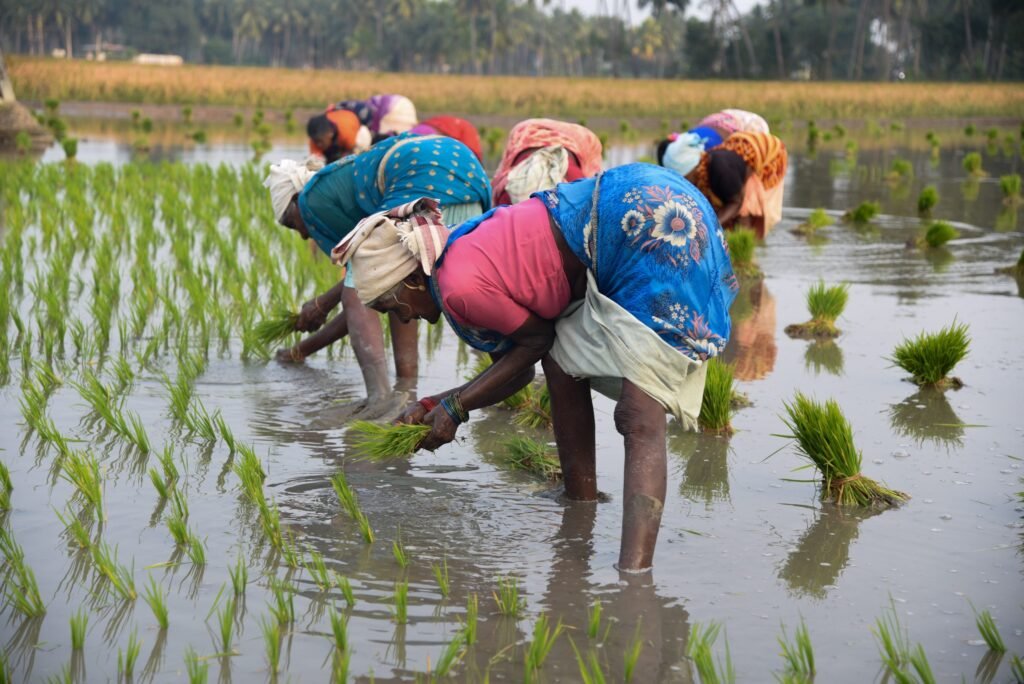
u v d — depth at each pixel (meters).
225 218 14.02
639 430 4.39
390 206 6.31
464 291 4.30
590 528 4.81
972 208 16.80
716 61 87.50
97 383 6.26
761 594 4.14
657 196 4.26
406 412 4.85
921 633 3.81
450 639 3.78
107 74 45.62
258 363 7.50
